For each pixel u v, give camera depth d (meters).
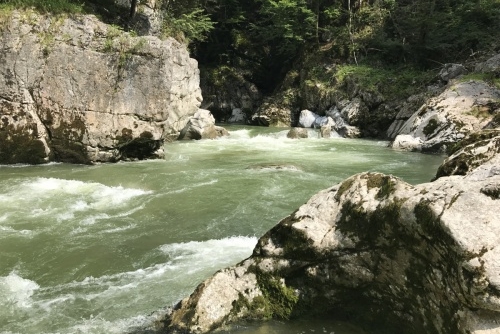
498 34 20.92
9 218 6.98
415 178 10.12
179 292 4.52
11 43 10.95
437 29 22.00
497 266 2.42
